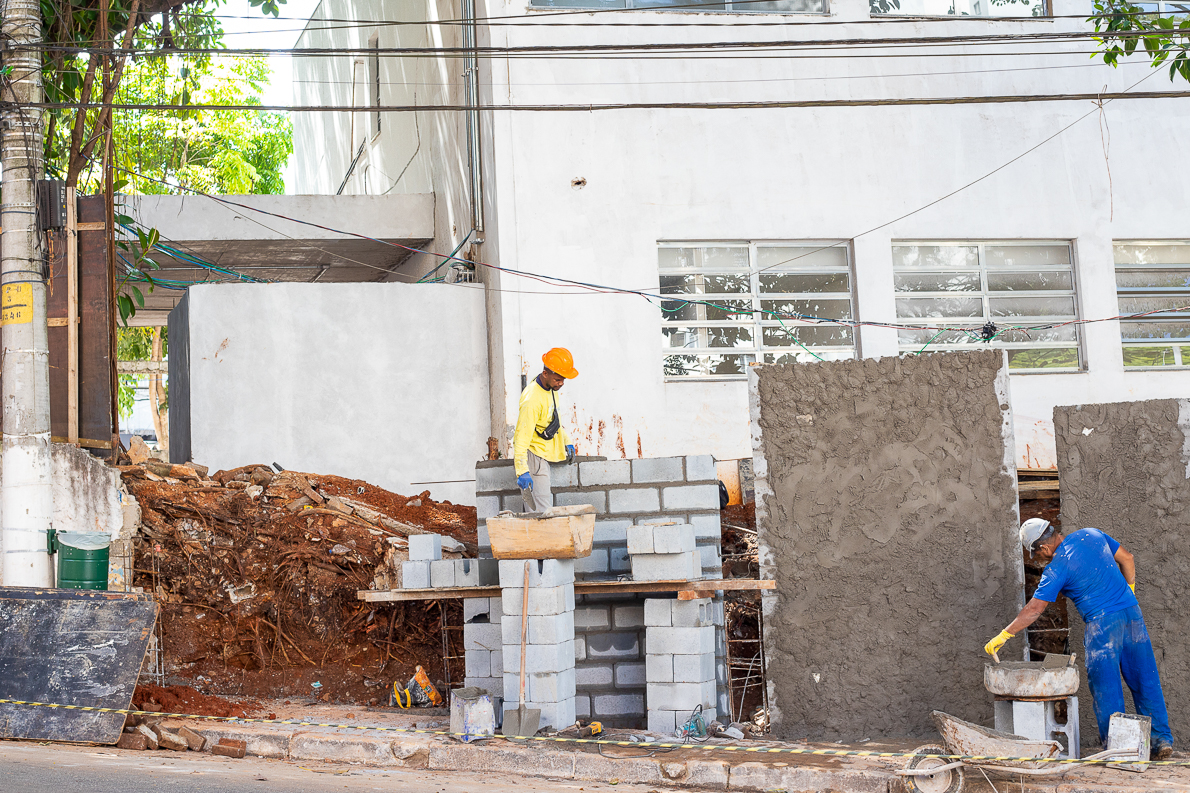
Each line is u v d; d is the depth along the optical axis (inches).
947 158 570.6
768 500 325.1
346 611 388.5
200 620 387.5
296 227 608.4
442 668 380.5
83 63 463.8
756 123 555.5
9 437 374.9
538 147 536.1
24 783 236.5
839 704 315.0
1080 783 246.4
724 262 557.9
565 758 283.9
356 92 807.7
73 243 404.8
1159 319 592.1
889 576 317.4
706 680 318.7
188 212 590.9
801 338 560.7
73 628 310.3
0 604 313.4
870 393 323.6
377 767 295.0
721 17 558.3
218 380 522.0
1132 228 584.1
